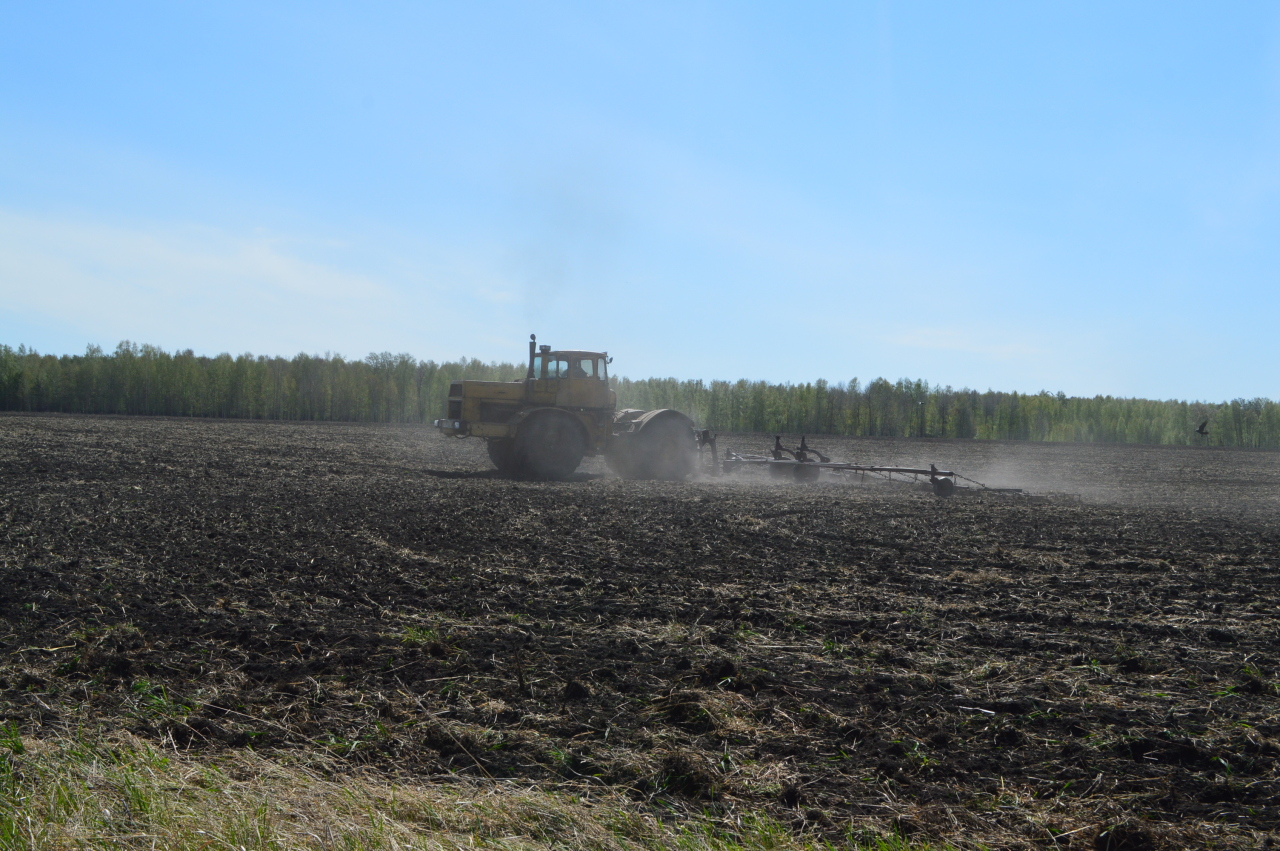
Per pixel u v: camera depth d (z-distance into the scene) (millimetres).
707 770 3980
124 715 4500
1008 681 5336
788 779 3910
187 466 18922
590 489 15922
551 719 4586
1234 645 6227
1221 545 10977
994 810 3643
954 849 3307
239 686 5016
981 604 7434
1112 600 7656
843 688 5148
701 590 7762
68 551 8664
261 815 3355
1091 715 4723
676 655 5785
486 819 3428
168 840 3168
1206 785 3857
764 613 6871
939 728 4531
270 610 6695
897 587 8078
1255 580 8672
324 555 8883
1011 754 4215
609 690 5059
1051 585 8289
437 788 3727
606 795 3734
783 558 9422
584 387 18078
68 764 3738
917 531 11641
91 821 3270
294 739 4266
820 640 6207
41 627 6066
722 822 3498
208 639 5902
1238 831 3463
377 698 4816
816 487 17734
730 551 9773
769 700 4922
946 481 16828
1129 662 5660
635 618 6746
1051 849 3344
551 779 3879
